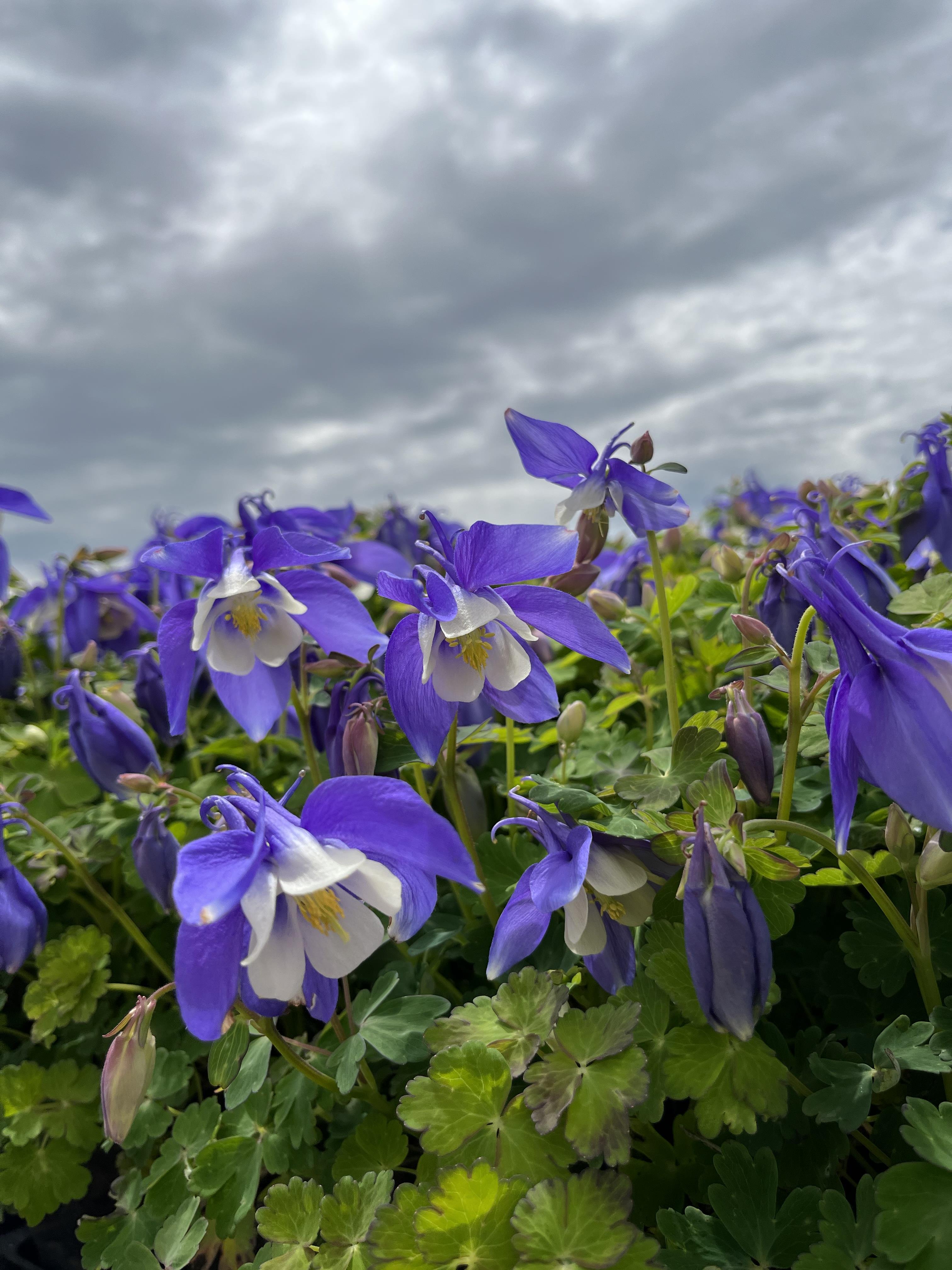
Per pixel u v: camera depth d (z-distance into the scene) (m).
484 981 0.25
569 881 0.16
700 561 0.49
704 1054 0.16
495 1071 0.17
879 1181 0.15
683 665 0.32
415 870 0.16
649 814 0.18
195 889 0.13
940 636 0.14
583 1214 0.14
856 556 0.23
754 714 0.19
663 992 0.18
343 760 0.22
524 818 0.20
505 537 0.18
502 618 0.18
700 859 0.15
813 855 0.20
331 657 0.25
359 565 0.38
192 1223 0.21
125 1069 0.17
